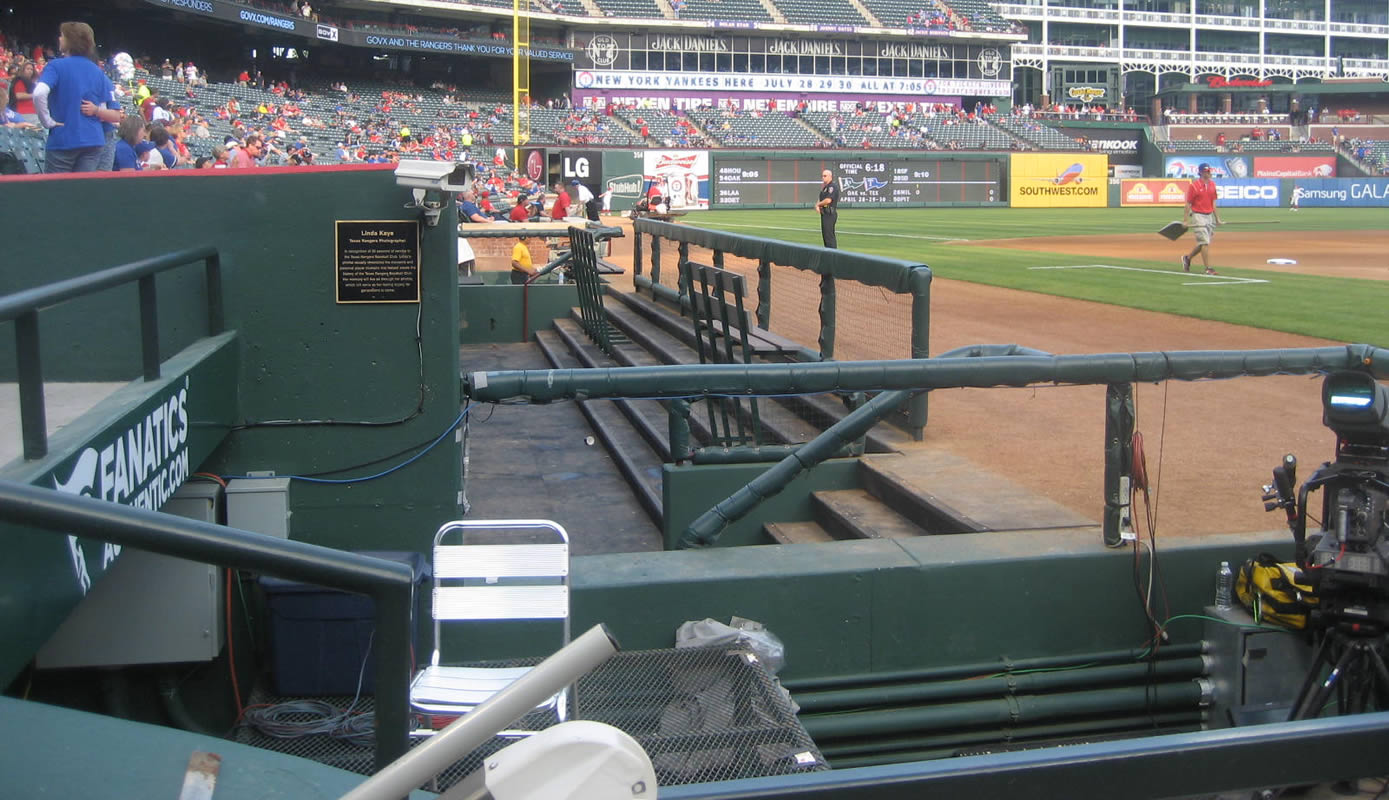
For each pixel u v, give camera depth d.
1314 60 80.69
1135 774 2.28
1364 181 58.72
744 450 6.86
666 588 4.88
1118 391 5.11
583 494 8.66
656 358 11.53
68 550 3.36
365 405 5.65
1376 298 14.16
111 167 8.97
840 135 60.06
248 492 5.44
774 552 5.24
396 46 50.25
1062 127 67.56
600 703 4.19
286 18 44.88
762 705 4.20
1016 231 33.75
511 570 4.29
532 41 58.88
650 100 60.97
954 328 11.93
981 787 2.22
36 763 2.23
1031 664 5.13
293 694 5.09
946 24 65.25
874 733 4.99
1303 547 4.49
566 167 50.38
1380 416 4.12
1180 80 78.81
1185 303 13.73
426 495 5.75
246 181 5.44
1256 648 4.89
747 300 11.78
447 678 4.09
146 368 4.46
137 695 5.21
